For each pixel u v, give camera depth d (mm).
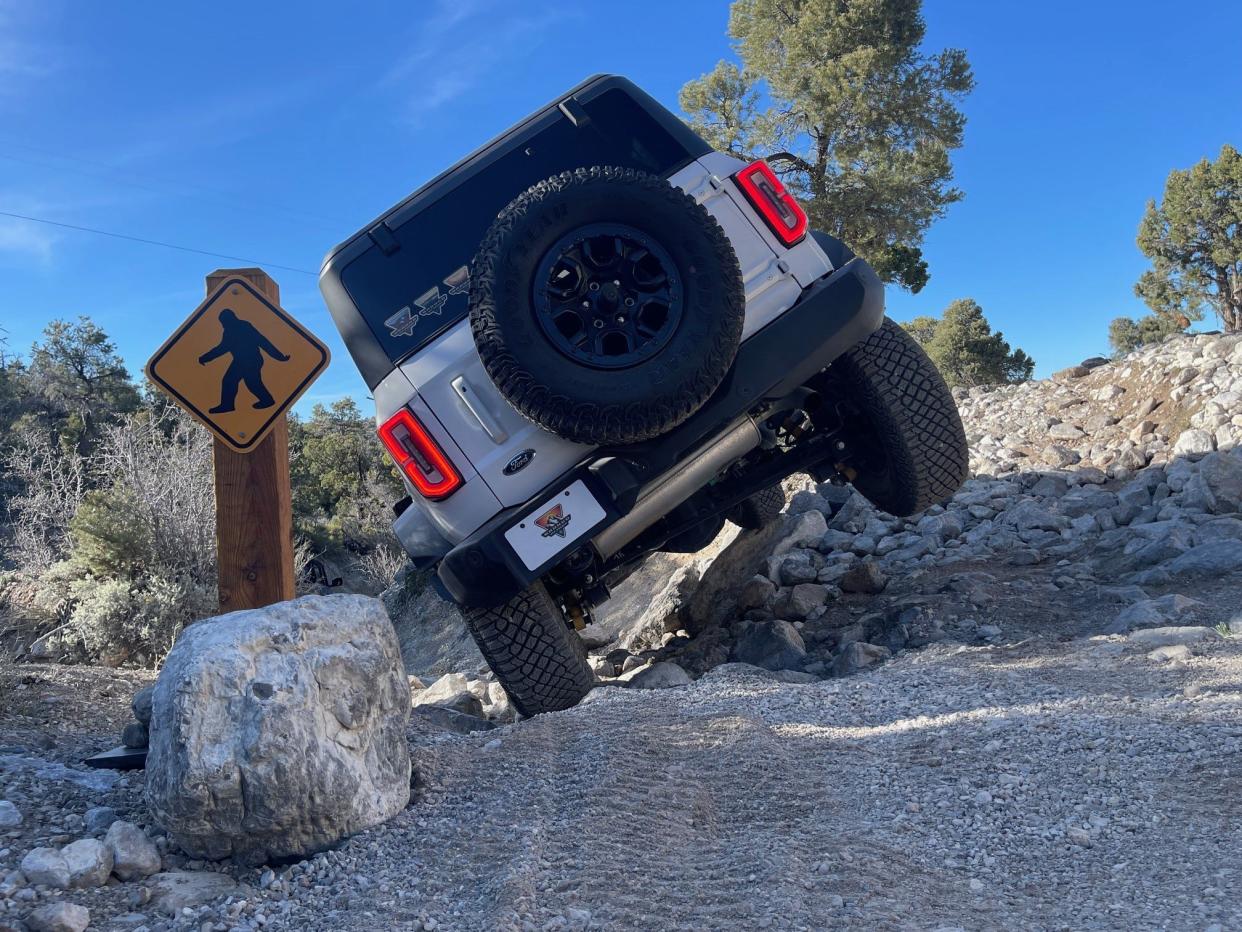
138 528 9156
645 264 3902
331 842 2951
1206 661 4262
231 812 2803
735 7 26891
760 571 7254
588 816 2926
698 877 2562
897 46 25125
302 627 3057
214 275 3984
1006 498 7699
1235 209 37719
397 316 4488
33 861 2703
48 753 4027
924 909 2373
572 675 4859
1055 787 3047
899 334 5109
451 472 4207
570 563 4652
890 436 5125
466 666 7781
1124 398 8938
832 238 4770
